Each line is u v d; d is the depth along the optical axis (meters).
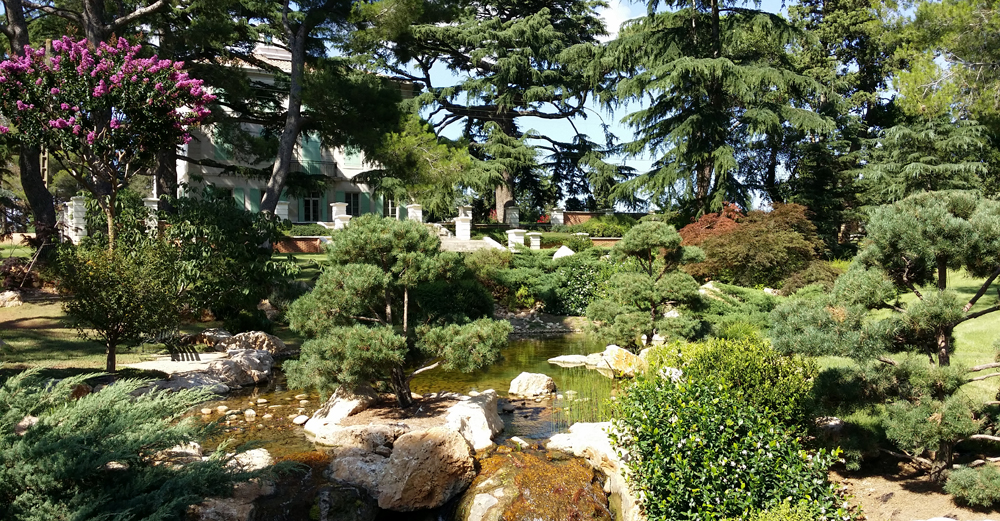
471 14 37.00
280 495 6.75
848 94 38.53
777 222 23.72
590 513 6.79
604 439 8.04
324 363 9.01
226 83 23.86
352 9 21.61
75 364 11.31
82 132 12.87
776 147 33.78
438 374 13.28
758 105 30.36
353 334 8.61
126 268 10.84
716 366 8.02
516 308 22.30
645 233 14.34
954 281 17.66
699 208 31.88
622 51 31.80
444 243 29.11
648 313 14.07
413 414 9.34
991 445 6.95
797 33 29.62
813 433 7.39
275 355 14.64
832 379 7.11
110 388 5.96
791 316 6.81
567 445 8.39
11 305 16.27
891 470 7.10
